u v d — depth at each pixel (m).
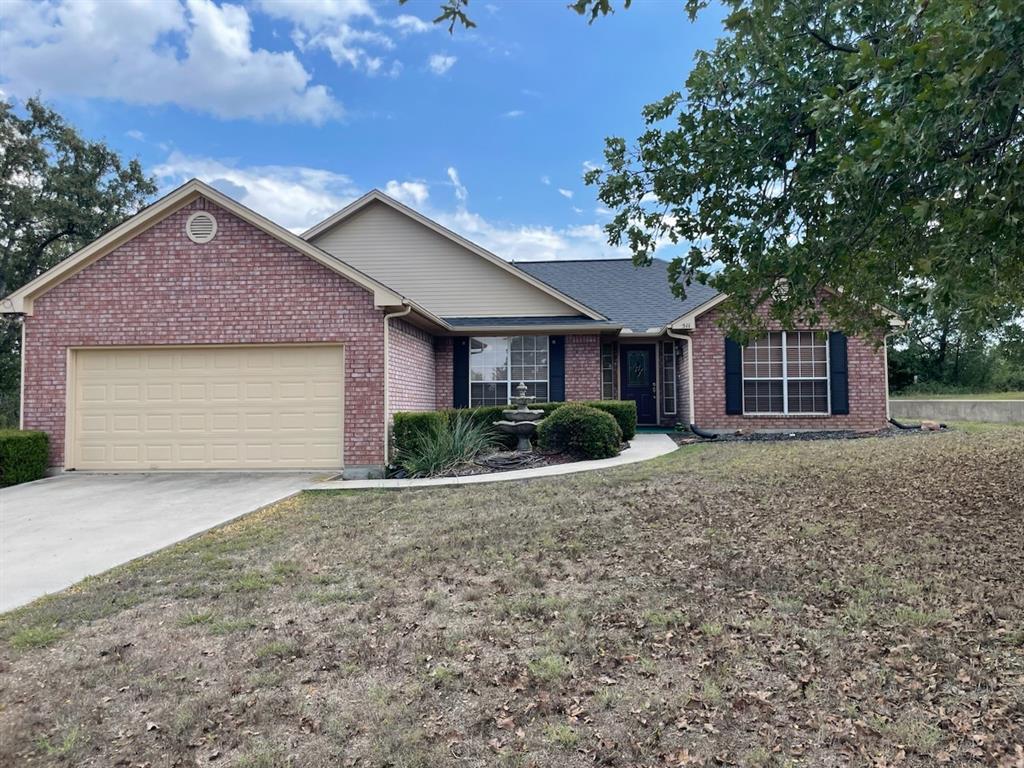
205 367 10.99
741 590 4.50
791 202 6.24
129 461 10.95
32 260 27.45
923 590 4.38
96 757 2.75
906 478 8.33
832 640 3.68
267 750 2.78
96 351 11.05
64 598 4.71
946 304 4.26
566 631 3.90
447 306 15.65
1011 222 4.04
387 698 3.18
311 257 10.83
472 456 11.23
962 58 3.57
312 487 9.27
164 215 10.98
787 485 8.08
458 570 5.13
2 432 10.24
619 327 14.42
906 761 2.60
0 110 26.05
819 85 5.98
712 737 2.80
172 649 3.80
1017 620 3.84
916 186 4.95
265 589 4.80
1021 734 2.74
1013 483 7.73
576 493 8.03
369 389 10.79
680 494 7.72
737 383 14.79
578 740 2.80
